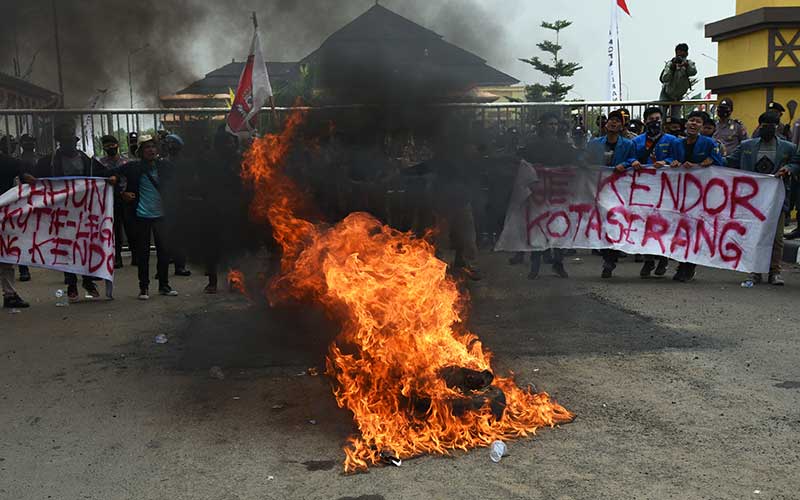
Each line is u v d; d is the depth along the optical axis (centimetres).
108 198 843
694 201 873
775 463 373
